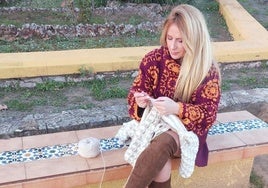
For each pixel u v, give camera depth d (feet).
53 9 23.29
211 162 8.54
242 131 9.32
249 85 15.57
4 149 8.27
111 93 14.26
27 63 14.58
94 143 8.07
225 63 16.66
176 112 7.31
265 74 16.70
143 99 7.53
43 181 7.39
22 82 14.55
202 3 26.71
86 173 7.64
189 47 7.05
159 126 7.38
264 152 8.99
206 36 7.16
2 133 11.16
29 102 13.57
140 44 19.30
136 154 7.52
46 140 8.70
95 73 15.20
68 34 20.03
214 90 7.46
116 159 8.00
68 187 7.63
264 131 9.36
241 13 23.00
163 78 7.73
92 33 20.27
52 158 8.00
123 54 15.98
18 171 7.53
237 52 16.71
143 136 7.48
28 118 12.03
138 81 7.98
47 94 14.25
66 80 14.96
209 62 7.25
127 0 24.82
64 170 7.60
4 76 14.26
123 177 7.95
